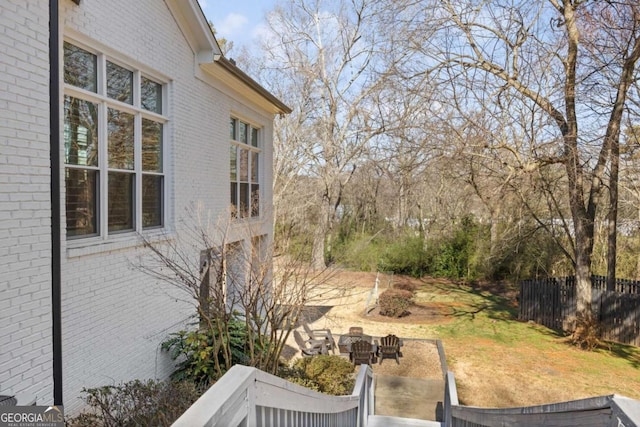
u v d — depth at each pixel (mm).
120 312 5645
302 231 17453
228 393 1578
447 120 12516
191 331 7254
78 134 5008
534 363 11172
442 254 23266
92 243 5168
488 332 14047
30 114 3445
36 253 3469
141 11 6078
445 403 7758
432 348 12445
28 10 3436
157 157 6883
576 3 11570
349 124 24703
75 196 4984
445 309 17219
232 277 7785
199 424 1294
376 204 28109
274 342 7055
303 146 26469
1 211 3178
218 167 9000
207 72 8383
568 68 11945
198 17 7301
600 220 16266
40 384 3480
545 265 18438
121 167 5891
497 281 22062
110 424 4453
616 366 10938
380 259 23859
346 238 26938
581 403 2059
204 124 8305
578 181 12359
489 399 9047
